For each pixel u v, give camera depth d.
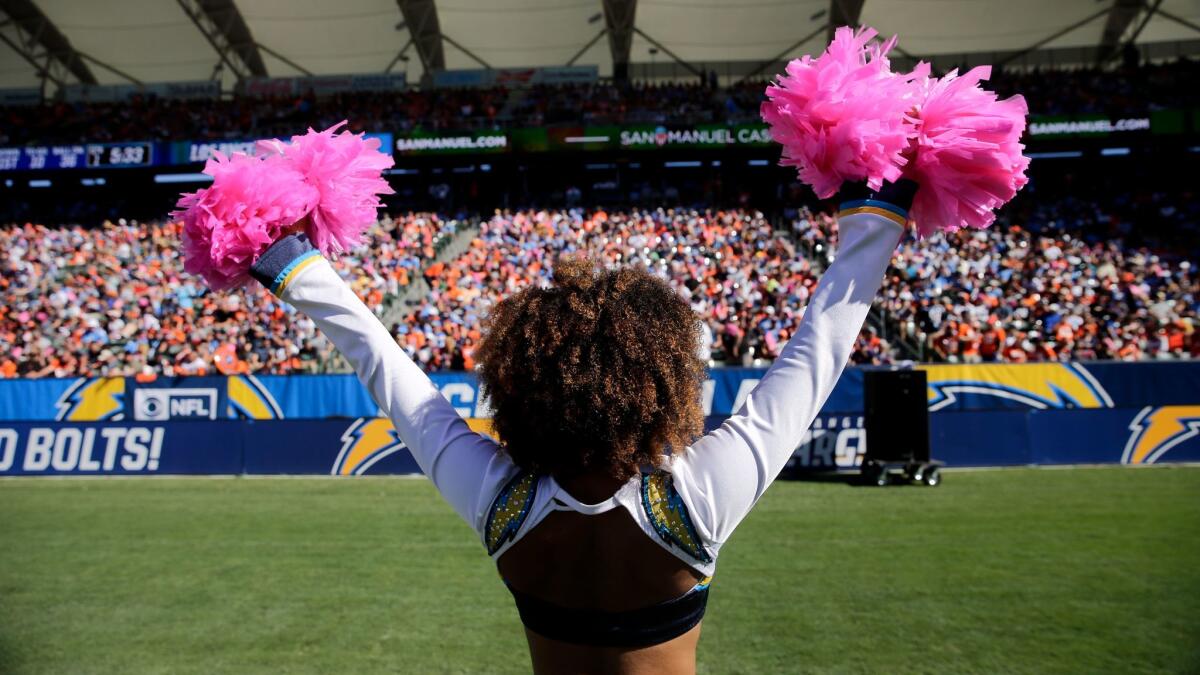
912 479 13.02
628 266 1.50
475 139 25.72
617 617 1.33
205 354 18.45
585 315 1.37
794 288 20.64
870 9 28.09
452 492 1.42
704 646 5.74
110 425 14.98
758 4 28.42
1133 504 10.72
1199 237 23.17
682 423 1.36
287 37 30.95
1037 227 23.42
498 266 22.72
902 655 5.54
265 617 6.55
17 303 21.55
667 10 28.95
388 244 24.08
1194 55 29.75
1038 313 19.30
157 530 9.89
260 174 1.46
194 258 1.48
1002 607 6.54
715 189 27.12
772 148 25.50
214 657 5.68
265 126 29.03
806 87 1.36
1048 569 7.63
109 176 27.48
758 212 25.33
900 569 7.69
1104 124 24.09
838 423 14.41
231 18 29.56
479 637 6.05
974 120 1.32
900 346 18.73
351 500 11.92
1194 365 14.59
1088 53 30.14
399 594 7.14
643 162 27.81
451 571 7.89
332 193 1.52
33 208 27.97
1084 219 23.91
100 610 6.77
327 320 1.47
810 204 25.78
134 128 28.73
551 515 1.35
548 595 1.36
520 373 1.37
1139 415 14.61
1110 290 20.42
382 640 5.99
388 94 31.14
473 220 25.91
